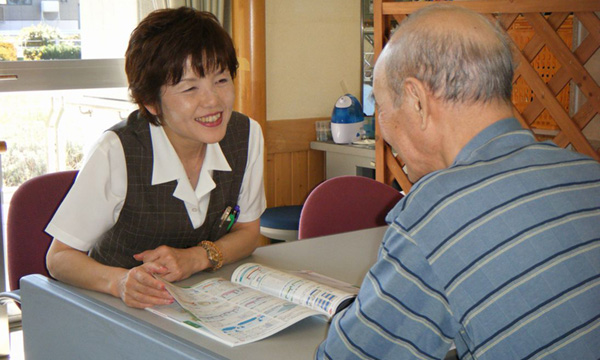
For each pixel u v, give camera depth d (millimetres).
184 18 1512
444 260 1003
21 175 3725
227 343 1265
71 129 3799
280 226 3711
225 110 1565
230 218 1822
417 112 1111
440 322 1026
